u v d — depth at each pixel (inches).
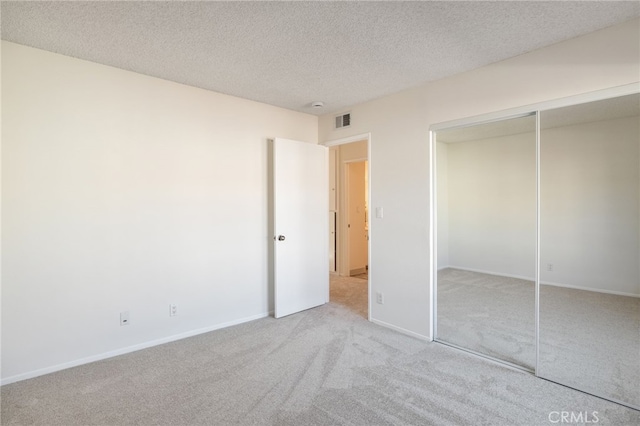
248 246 146.0
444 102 120.0
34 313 97.7
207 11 78.1
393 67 110.6
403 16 80.5
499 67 106.0
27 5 75.4
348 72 114.7
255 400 85.8
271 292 154.9
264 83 125.5
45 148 99.0
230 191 140.0
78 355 105.0
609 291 99.8
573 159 103.0
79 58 104.0
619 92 84.4
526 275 119.9
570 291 105.5
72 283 103.8
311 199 162.6
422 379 95.8
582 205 102.5
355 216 243.1
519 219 120.2
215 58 103.7
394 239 135.8
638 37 81.7
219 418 78.7
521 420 77.4
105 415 79.8
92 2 74.4
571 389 90.4
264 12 78.6
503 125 115.0
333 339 125.1
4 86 92.7
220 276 137.0
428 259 125.0
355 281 220.1
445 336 125.7
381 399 85.9
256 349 116.3
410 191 130.6
